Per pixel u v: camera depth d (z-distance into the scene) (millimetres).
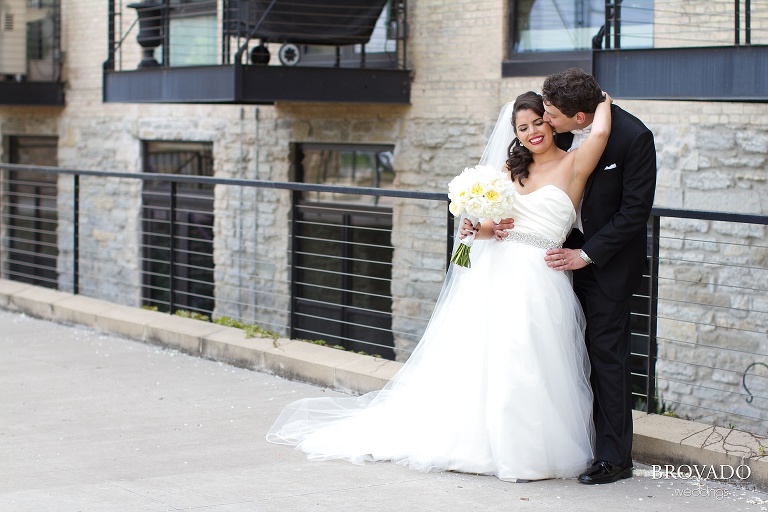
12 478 4449
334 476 4477
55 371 6566
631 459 4512
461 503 4117
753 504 4137
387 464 4660
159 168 12711
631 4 8773
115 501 4125
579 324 4512
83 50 13312
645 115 8547
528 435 4371
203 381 6293
